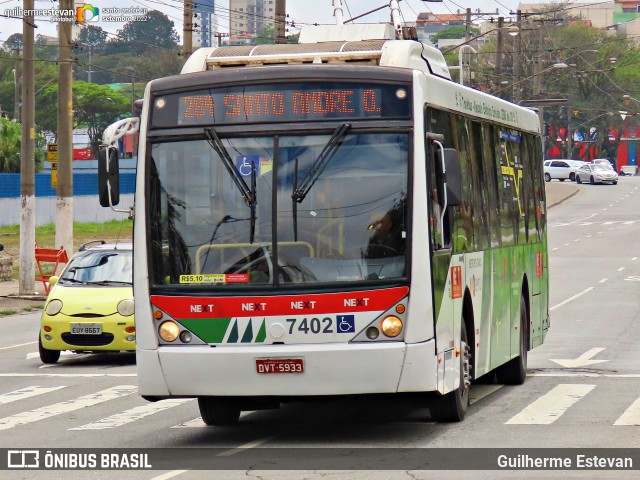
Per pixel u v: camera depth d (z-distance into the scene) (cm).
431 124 1345
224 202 1303
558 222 7738
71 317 2194
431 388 1279
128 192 8381
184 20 4369
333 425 1480
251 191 1295
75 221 7700
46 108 13950
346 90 1301
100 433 1457
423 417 1526
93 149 14125
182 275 1302
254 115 1309
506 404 1634
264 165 1298
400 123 1293
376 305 1266
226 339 1283
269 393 1274
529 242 1991
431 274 1283
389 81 1299
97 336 2186
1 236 6450
